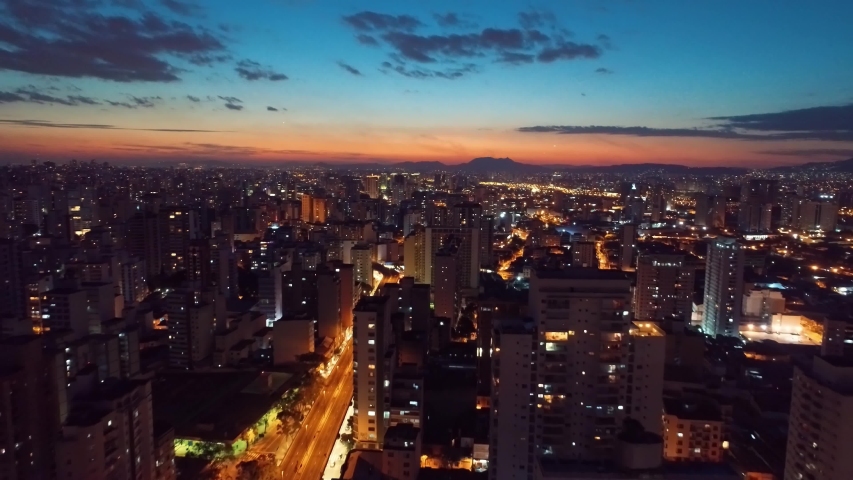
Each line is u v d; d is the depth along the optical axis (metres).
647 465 116.88
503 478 150.12
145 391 150.62
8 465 127.12
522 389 147.25
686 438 178.00
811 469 140.00
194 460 191.25
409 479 175.88
